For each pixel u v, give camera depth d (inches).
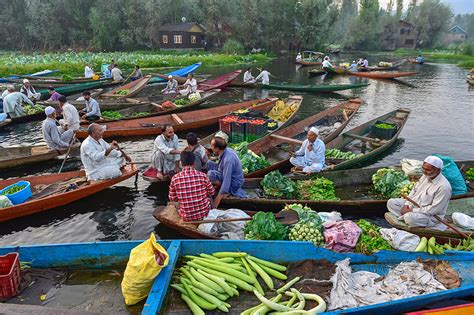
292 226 229.8
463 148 462.6
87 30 2049.7
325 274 192.5
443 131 537.0
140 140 466.3
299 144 377.4
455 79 1099.9
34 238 258.4
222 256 201.8
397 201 255.0
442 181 226.5
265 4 1977.1
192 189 224.7
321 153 330.3
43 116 561.3
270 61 1668.3
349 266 198.5
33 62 1219.2
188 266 194.5
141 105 572.7
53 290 188.2
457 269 195.5
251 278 187.8
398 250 210.4
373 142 416.2
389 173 310.7
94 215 288.0
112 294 187.0
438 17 2736.2
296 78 1125.1
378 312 163.0
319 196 288.2
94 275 200.1
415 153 440.8
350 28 2669.8
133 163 330.3
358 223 232.8
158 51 1841.8
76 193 288.8
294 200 269.1
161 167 320.8
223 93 814.5
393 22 2736.2
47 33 2000.5
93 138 303.1
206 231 226.2
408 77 1152.8
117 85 874.8
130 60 1316.4
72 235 262.5
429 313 159.0
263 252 203.3
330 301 175.3
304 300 173.9
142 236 262.1
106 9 1980.8
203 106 676.1
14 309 148.4
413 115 635.5
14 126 529.0
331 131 456.8
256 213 231.0
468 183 308.5
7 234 262.8
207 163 291.4
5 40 2140.7
